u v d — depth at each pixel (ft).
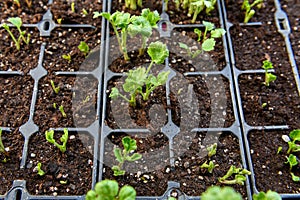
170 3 1.44
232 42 1.38
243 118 1.24
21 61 1.32
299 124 1.25
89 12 1.41
